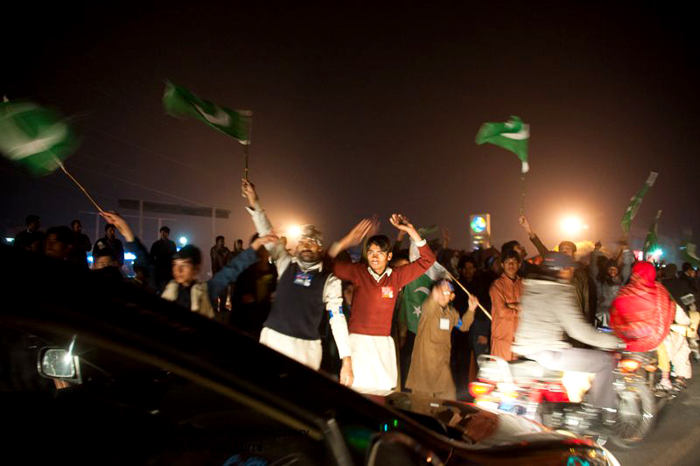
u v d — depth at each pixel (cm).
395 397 349
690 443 607
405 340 764
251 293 655
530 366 537
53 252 546
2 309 145
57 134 538
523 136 886
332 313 530
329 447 212
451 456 249
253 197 562
